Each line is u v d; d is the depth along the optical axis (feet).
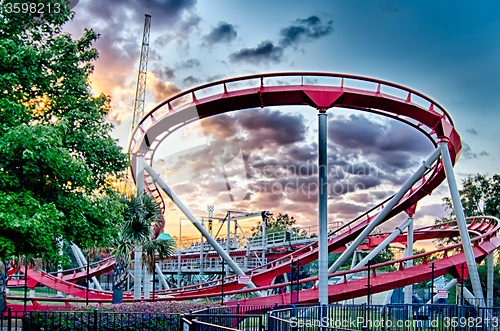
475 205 243.19
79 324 57.62
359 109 115.75
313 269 390.42
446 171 114.93
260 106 114.21
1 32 59.88
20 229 51.83
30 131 51.44
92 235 65.26
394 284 116.57
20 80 58.54
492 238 133.39
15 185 54.24
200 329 32.60
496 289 191.42
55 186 59.47
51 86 65.87
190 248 226.17
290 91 109.09
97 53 71.00
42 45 64.13
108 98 72.38
